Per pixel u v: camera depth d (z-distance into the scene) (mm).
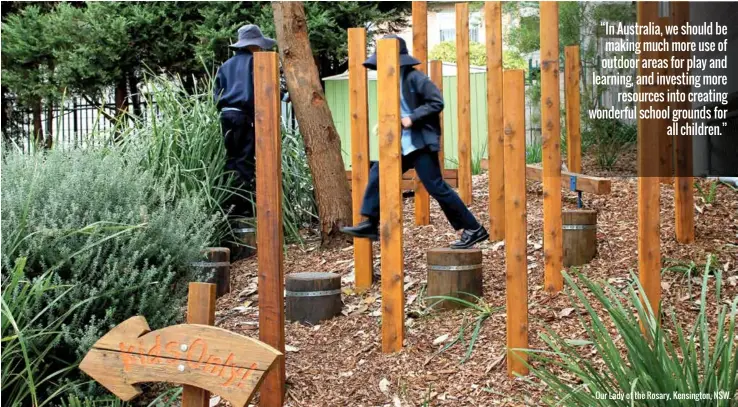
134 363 2695
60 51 13008
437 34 19656
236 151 6684
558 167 4656
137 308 4195
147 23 12633
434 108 4988
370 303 5105
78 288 3973
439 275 4801
